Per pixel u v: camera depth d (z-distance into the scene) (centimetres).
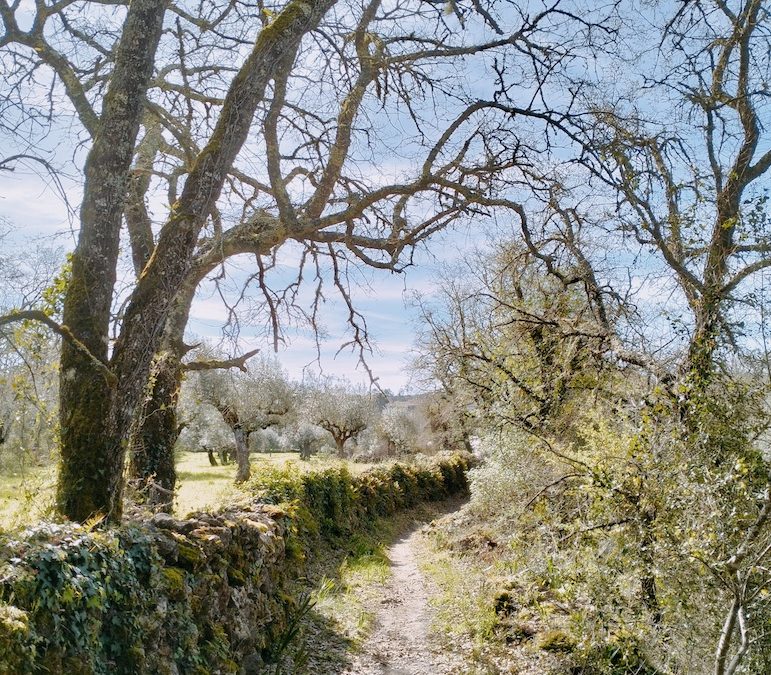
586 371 979
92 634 393
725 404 609
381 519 2025
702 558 477
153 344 621
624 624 598
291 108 1010
